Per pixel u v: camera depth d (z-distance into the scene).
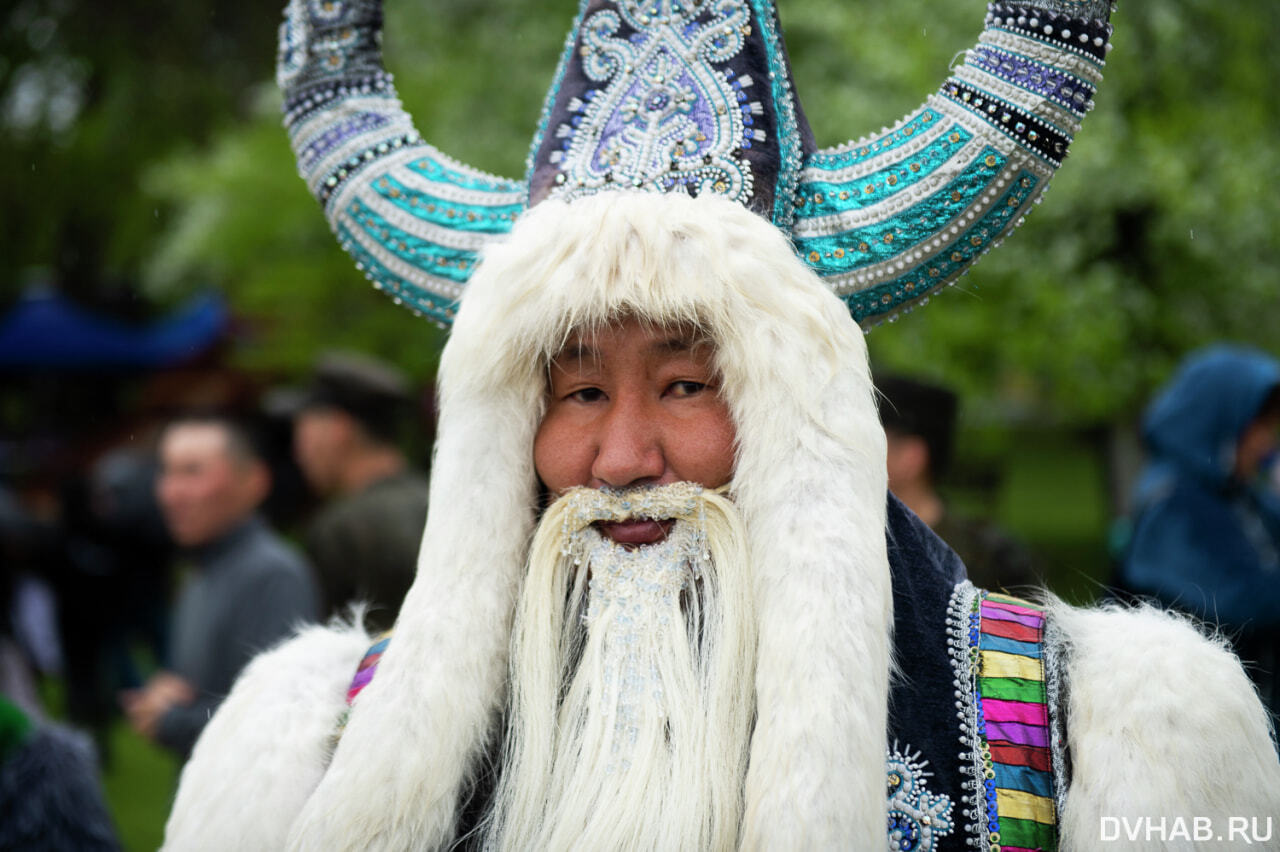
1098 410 5.31
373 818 1.15
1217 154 4.88
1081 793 1.14
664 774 1.17
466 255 1.36
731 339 1.18
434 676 1.18
